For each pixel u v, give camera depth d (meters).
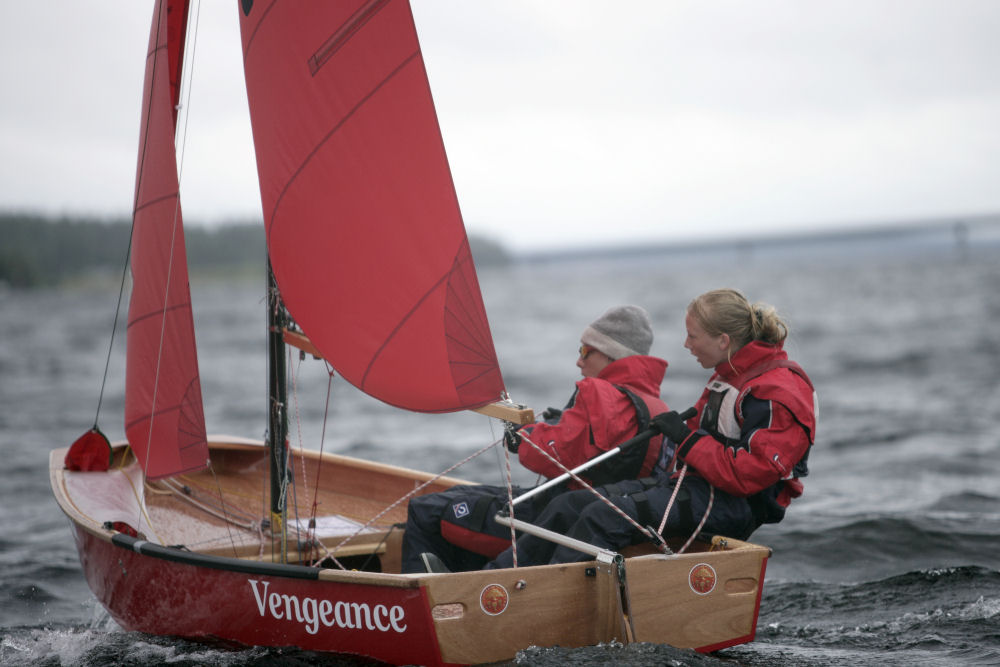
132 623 12.83
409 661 9.87
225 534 14.34
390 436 38.38
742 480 10.49
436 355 11.31
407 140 11.12
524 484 26.83
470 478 27.75
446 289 11.12
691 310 11.28
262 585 10.74
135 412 14.50
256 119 12.52
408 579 9.58
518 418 10.59
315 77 11.70
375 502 16.70
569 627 10.16
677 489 10.84
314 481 17.45
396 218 11.30
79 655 11.66
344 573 10.03
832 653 11.34
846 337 94.06
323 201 11.77
